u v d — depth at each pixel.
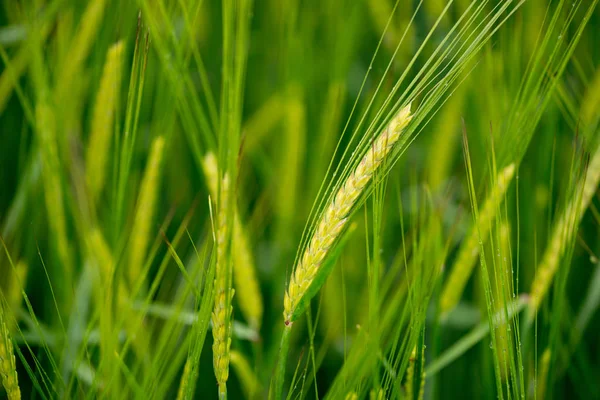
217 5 1.07
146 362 0.86
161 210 1.03
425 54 1.03
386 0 1.04
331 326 0.95
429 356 0.92
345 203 0.74
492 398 0.90
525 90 0.83
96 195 0.91
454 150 1.03
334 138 1.03
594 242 0.99
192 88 0.86
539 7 0.97
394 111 0.76
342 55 1.03
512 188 0.96
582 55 0.99
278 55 1.09
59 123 0.91
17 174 1.04
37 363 0.81
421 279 0.82
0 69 1.03
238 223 0.86
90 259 0.88
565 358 0.94
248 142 1.02
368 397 0.89
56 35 0.94
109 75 0.89
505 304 0.78
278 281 0.98
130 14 0.91
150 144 0.93
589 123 0.91
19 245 0.96
